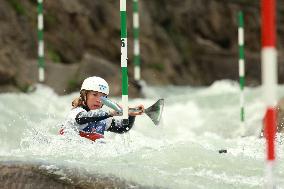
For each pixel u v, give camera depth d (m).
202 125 29.86
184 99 39.31
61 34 48.41
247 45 66.38
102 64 43.88
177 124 30.52
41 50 38.09
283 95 34.84
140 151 15.45
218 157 14.70
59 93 40.25
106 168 13.28
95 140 17.25
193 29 64.19
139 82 43.50
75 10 50.31
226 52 63.41
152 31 58.16
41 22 37.88
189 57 61.94
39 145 16.97
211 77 62.47
